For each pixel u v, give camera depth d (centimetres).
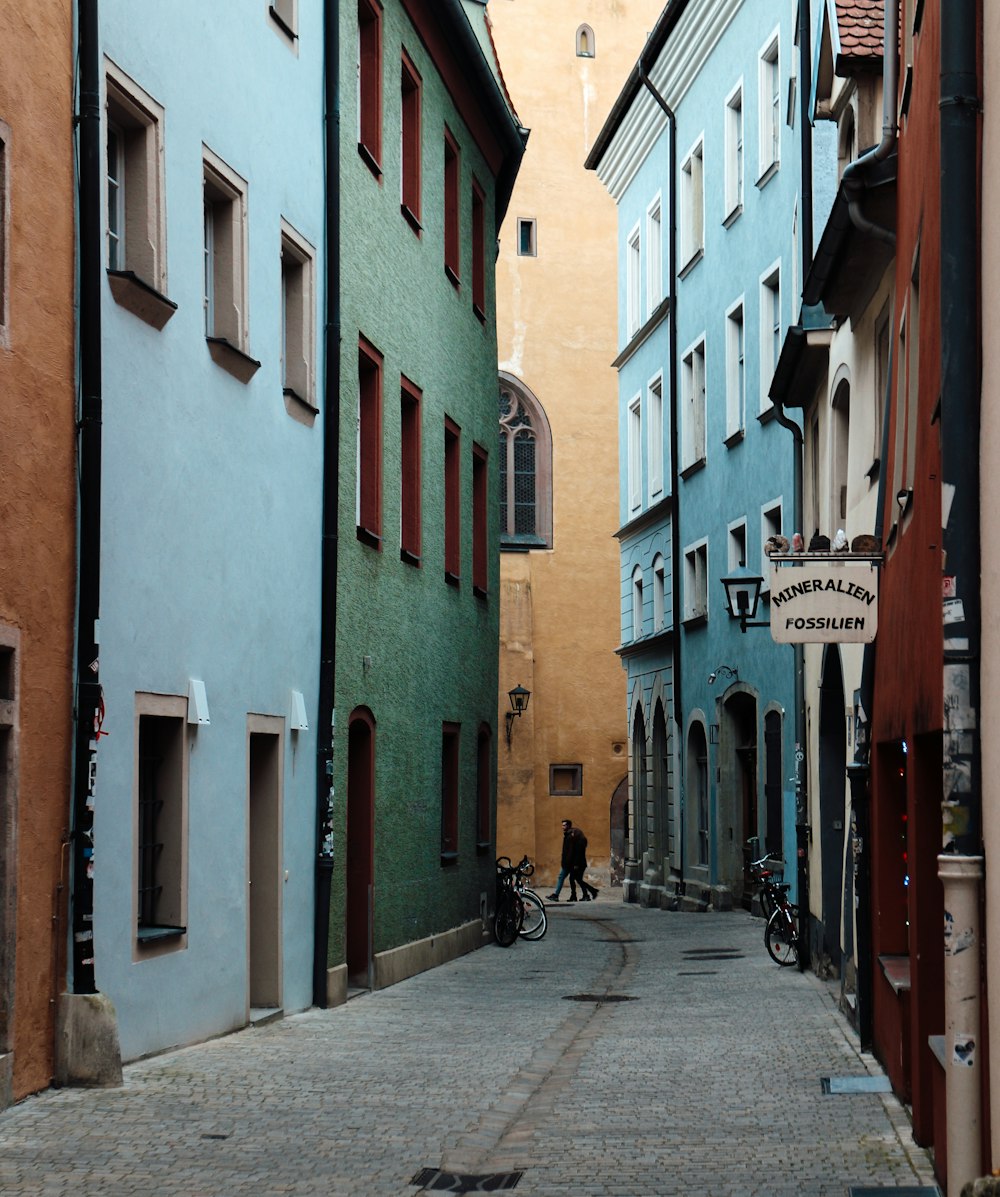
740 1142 938
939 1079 815
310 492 1669
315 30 1720
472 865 2488
